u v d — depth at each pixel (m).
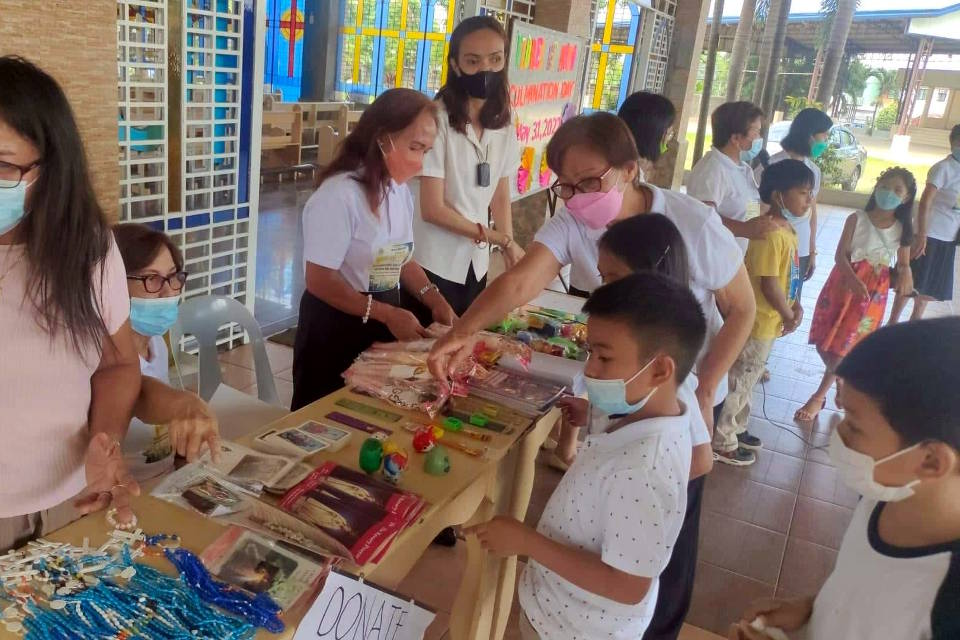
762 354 3.27
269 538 1.24
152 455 1.77
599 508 1.29
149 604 1.04
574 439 3.06
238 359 4.02
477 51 2.61
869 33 12.78
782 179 3.20
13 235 1.13
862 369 0.94
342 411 1.74
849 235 3.79
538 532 1.37
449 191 2.78
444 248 2.77
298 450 1.52
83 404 1.26
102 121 2.81
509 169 3.02
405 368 1.93
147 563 1.14
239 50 3.64
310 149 10.24
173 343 2.19
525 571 1.58
